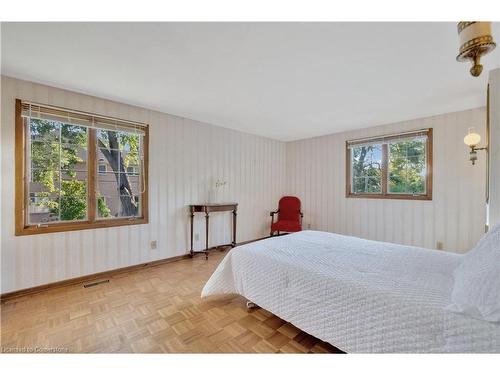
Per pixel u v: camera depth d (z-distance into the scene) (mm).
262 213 4723
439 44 1637
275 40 1608
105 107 2740
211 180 3844
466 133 3006
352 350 1281
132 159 3061
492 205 1788
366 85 2322
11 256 2184
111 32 1515
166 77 2170
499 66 1891
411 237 3463
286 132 4340
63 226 2467
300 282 1562
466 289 1035
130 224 2947
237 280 2027
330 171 4430
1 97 2135
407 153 3557
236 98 2693
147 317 1871
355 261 1702
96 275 2676
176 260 3373
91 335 1629
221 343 1557
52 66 1967
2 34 1518
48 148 2455
